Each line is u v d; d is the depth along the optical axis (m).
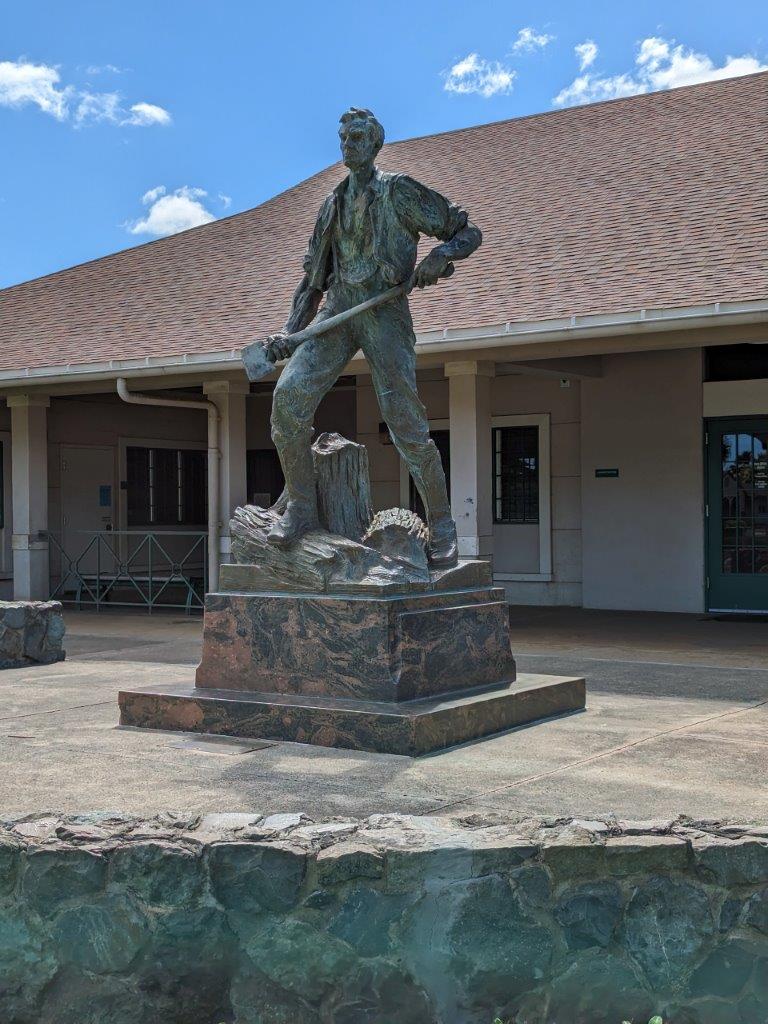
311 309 6.57
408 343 6.45
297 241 15.28
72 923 3.87
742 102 14.84
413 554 6.26
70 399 16.28
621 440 13.62
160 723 6.33
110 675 8.66
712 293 9.85
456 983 3.71
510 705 6.29
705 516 13.16
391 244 6.18
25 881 3.89
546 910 3.71
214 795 4.93
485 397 11.32
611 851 3.70
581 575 14.09
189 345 12.43
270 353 6.28
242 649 6.32
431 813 4.62
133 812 4.68
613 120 15.62
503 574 14.64
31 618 9.20
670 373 13.29
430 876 3.72
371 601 5.92
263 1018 3.78
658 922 3.69
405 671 5.95
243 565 6.41
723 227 11.41
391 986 3.73
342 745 5.79
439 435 14.83
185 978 3.82
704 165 13.26
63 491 16.19
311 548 6.19
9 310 16.03
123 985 3.84
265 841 3.84
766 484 12.88
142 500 17.39
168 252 16.53
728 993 3.67
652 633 11.23
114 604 14.85
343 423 16.73
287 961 3.77
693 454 13.18
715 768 5.38
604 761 5.52
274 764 5.46
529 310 10.63
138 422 17.27
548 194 13.78
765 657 9.47
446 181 15.21
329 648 6.04
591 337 10.06
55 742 6.03
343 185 6.29
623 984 3.69
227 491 12.67
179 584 17.47
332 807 4.73
